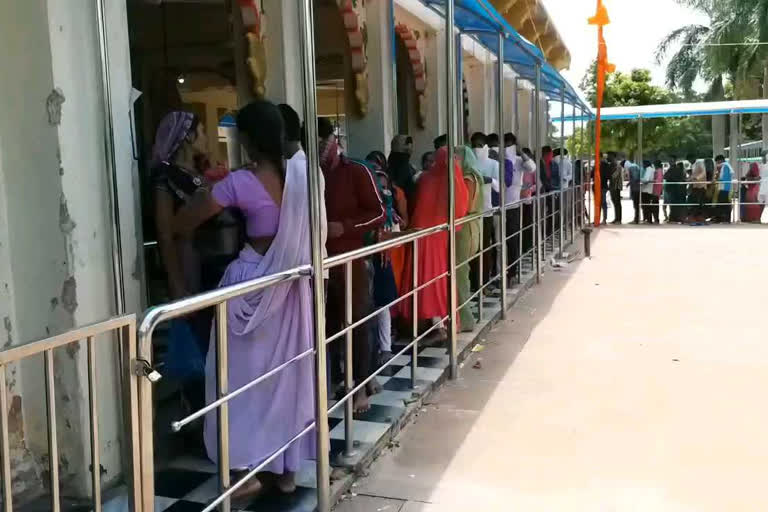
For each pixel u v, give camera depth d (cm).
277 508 292
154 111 396
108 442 306
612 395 439
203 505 294
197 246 329
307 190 274
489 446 363
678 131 3431
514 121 1302
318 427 282
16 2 277
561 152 1077
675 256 1079
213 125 811
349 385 334
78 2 290
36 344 162
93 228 299
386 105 691
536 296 772
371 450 344
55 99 279
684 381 466
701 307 702
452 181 464
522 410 416
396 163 562
